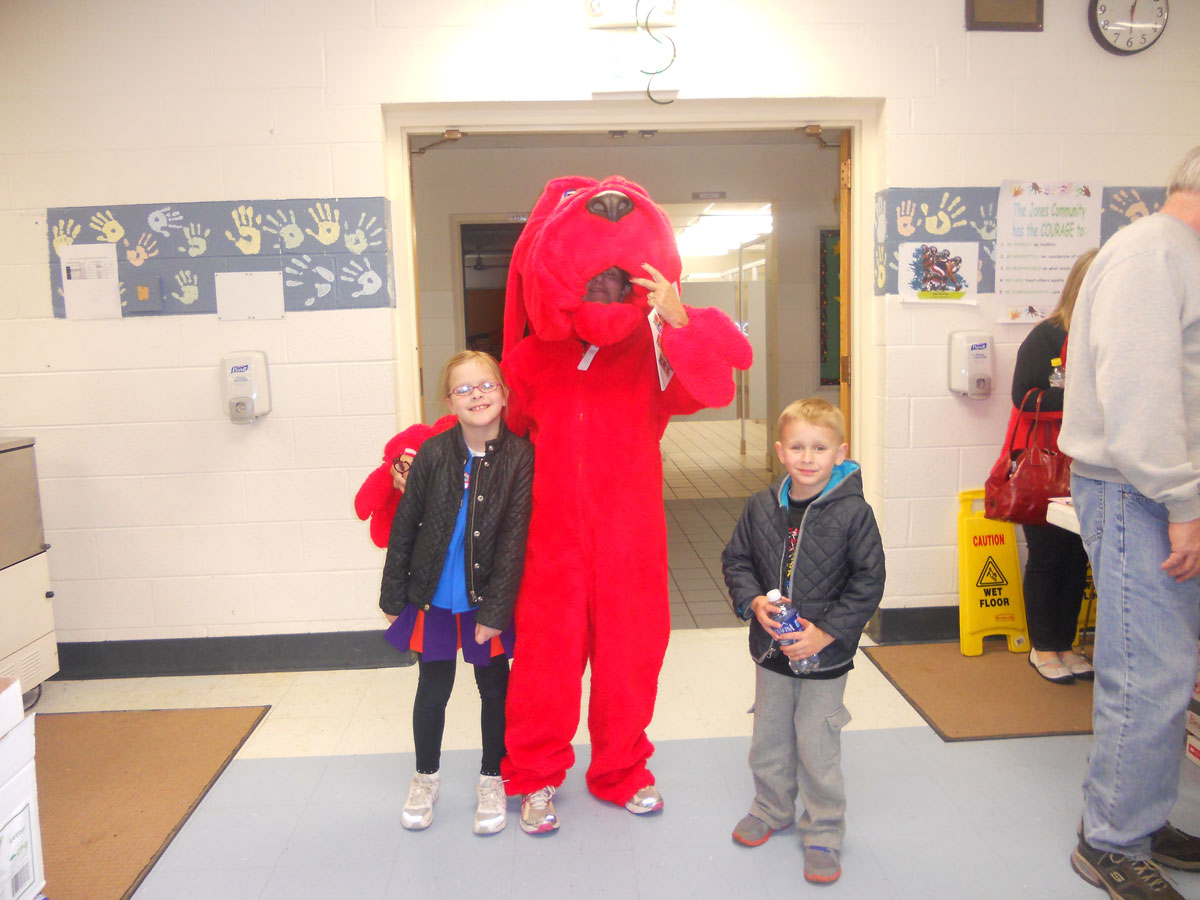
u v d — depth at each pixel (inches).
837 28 119.7
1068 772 91.9
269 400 121.0
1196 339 67.2
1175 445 65.0
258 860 80.6
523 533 80.2
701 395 76.7
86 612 124.0
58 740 104.5
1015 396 116.6
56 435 121.5
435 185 251.1
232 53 116.7
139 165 118.0
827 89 120.4
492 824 83.4
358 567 124.3
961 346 122.7
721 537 207.0
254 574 124.3
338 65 117.3
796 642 70.5
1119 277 67.6
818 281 268.1
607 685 81.6
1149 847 73.4
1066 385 76.2
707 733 103.3
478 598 80.2
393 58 117.4
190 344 120.5
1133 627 70.2
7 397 121.0
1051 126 123.0
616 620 80.4
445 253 253.3
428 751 85.6
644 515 80.8
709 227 342.6
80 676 124.6
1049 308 125.4
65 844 83.3
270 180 118.6
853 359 133.0
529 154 252.4
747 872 76.9
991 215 123.6
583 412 79.7
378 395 121.7
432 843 82.7
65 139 117.4
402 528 81.6
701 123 123.3
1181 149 124.7
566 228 73.6
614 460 79.7
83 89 116.8
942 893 73.4
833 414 72.6
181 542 123.6
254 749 102.0
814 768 75.0
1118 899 70.5
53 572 123.2
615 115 122.4
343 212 119.0
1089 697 109.1
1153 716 69.4
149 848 82.4
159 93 117.1
